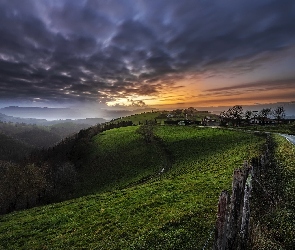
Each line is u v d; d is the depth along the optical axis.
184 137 101.12
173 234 19.17
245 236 12.51
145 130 109.44
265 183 24.72
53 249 23.88
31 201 68.69
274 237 14.80
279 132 96.19
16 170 66.69
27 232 30.28
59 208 39.69
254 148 54.44
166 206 27.84
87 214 32.41
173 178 44.56
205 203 25.06
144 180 68.75
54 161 112.50
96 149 108.75
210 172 41.44
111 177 79.44
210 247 16.03
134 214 27.94
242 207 11.92
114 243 21.52
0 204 63.12
